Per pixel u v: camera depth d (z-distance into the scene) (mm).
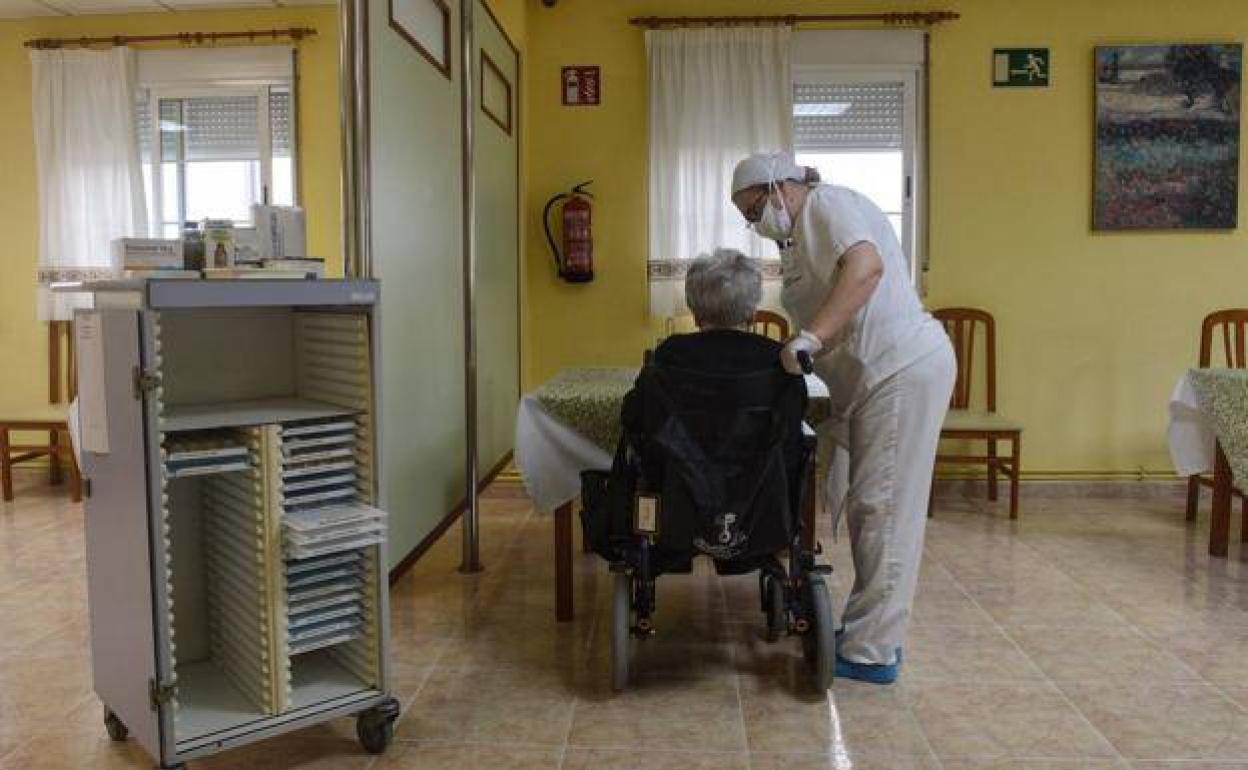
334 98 5113
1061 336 4883
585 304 4965
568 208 4812
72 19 5168
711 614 3125
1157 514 4543
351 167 2496
